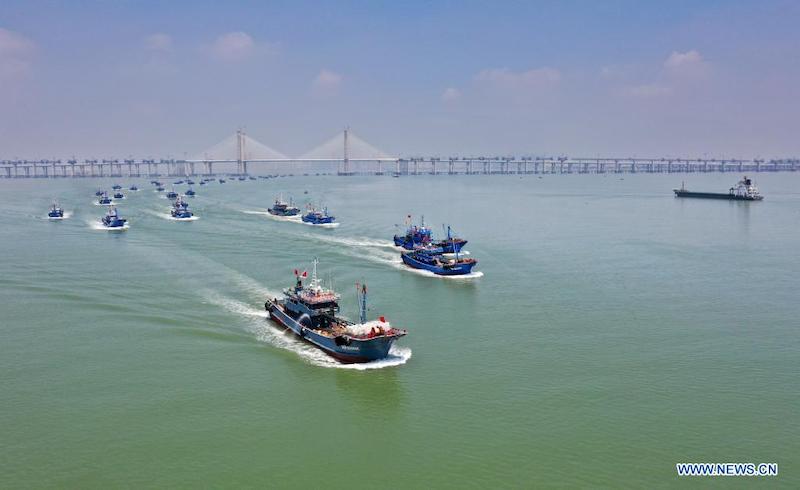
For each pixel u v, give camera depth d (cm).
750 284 12825
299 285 10469
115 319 10238
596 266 14712
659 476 5988
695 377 8000
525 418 7006
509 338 9469
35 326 9875
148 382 7919
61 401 7388
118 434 6694
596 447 6450
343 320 9581
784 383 7819
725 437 6612
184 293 11838
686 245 17862
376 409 7281
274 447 6512
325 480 5984
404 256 15188
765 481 5894
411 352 8938
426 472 6097
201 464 6200
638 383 7831
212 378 8075
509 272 14100
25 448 6419
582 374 8106
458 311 10931
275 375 8181
